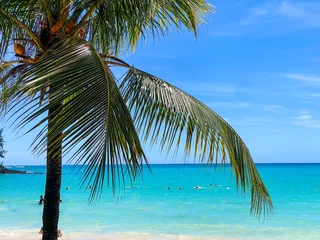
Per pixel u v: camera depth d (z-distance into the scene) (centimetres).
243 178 480
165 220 2088
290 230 1791
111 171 327
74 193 3725
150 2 528
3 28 541
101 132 335
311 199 3198
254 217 2195
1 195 3603
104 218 2144
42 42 512
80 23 516
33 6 561
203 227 1872
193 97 500
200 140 446
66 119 333
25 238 1521
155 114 442
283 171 9888
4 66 544
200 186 4753
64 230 1762
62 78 359
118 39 570
